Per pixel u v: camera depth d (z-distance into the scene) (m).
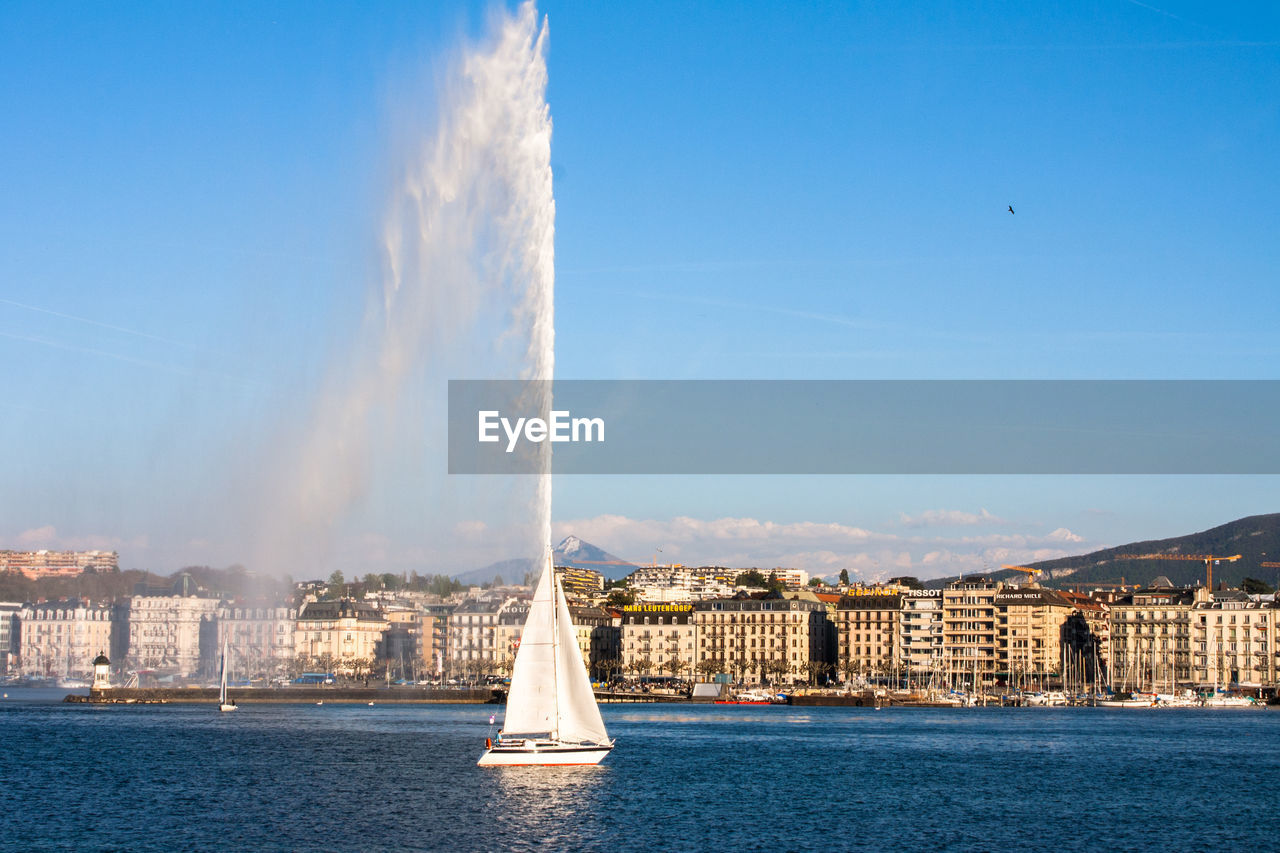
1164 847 113.69
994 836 117.69
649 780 151.75
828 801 138.75
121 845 107.94
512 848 107.56
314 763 166.62
